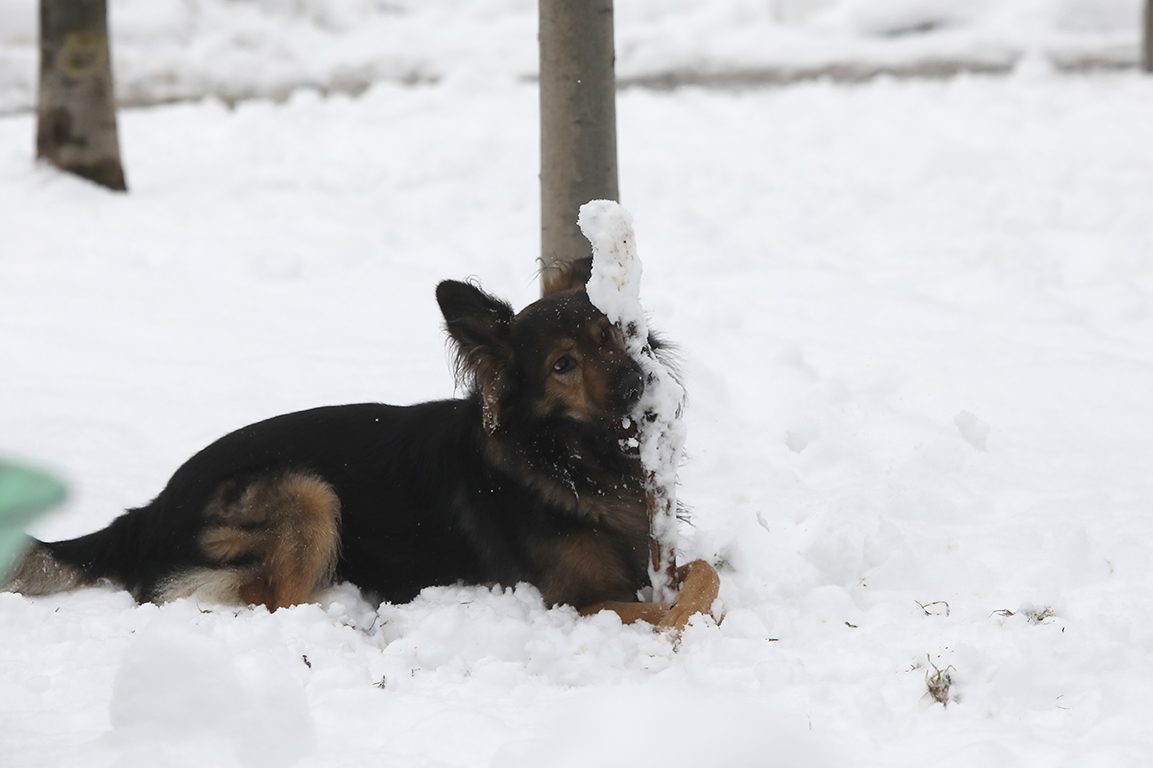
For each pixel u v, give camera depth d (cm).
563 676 519
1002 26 2728
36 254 1302
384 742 425
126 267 1268
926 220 1382
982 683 469
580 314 621
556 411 626
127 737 399
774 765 396
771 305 1124
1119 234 1280
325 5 3000
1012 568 622
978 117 1897
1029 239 1273
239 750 397
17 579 648
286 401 931
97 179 1558
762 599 614
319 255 1312
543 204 923
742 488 776
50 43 1521
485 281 1220
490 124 1988
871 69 2484
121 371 998
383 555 671
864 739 424
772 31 2842
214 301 1166
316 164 1770
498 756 391
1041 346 998
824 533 669
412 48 2828
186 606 584
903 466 793
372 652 538
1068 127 1798
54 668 511
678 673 502
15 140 1844
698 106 2100
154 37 2739
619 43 2781
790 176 1614
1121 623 509
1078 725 432
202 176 1695
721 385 938
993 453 812
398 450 682
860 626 556
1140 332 1034
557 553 633
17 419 903
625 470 640
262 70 2673
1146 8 2162
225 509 651
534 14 3089
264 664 460
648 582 657
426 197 1555
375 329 1091
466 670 522
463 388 677
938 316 1080
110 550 679
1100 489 739
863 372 955
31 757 395
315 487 653
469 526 658
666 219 1414
